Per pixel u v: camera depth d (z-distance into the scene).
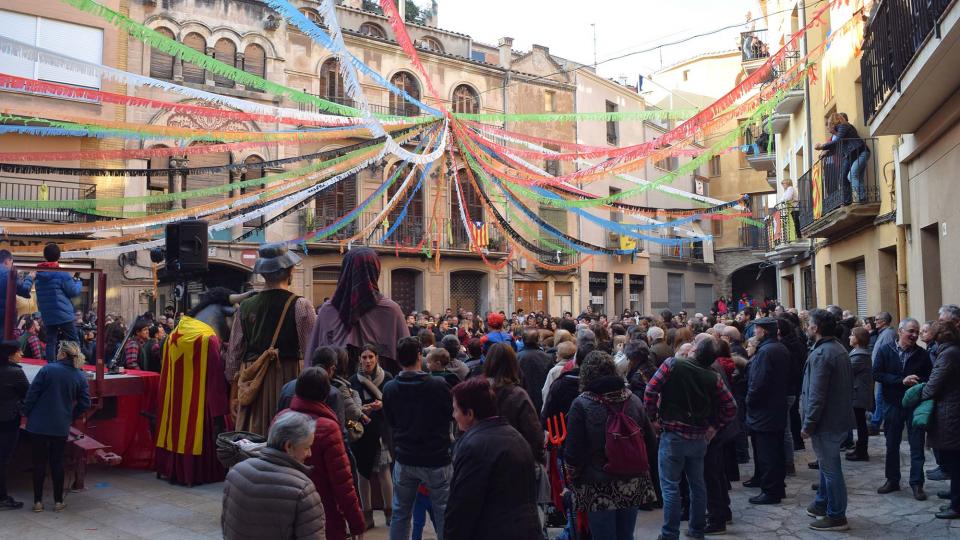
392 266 24.70
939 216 9.52
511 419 4.49
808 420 6.16
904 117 9.61
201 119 19.78
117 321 14.94
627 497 4.55
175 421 7.73
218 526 6.16
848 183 12.68
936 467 8.63
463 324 14.90
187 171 10.36
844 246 14.77
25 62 16.44
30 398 6.60
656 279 35.53
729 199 37.00
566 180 12.12
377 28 25.97
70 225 11.58
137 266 19.00
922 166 10.20
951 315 6.71
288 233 22.22
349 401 5.27
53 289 8.09
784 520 6.49
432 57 25.86
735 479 7.85
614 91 33.22
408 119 10.84
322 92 23.03
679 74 40.16
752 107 9.84
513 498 3.38
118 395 8.38
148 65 18.98
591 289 31.58
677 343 7.60
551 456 5.67
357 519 4.04
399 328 6.17
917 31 8.10
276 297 6.38
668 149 11.37
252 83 7.64
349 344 5.96
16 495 7.30
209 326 8.09
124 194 18.48
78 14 17.39
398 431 4.80
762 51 23.97
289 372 6.30
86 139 17.86
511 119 11.08
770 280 39.44
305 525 3.21
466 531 3.35
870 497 7.20
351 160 11.90
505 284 27.83
